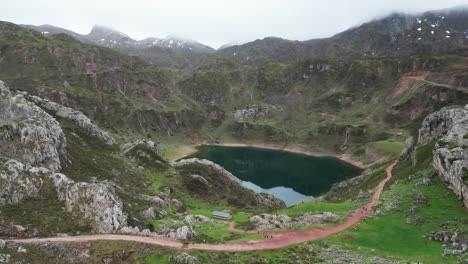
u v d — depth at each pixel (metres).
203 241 64.50
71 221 69.69
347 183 153.62
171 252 58.56
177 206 107.31
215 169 159.75
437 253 60.16
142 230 69.06
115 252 58.50
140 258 57.66
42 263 54.19
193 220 80.25
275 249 61.53
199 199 129.12
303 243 64.56
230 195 140.50
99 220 70.06
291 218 77.19
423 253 60.69
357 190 124.25
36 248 57.25
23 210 69.69
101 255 57.72
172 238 65.19
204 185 139.88
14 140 90.81
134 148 154.50
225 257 57.94
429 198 79.25
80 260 56.00
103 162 121.62
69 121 148.50
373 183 117.62
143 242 61.97
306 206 87.06
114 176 113.06
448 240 63.38
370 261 56.34
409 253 61.22
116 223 69.94
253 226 73.31
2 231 62.28
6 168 76.88
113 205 73.25
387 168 132.50
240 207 127.19
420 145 126.25
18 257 54.28
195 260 55.44
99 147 142.50
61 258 56.25
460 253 58.66
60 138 105.00
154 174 137.88
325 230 70.75
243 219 81.19
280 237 67.00
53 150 94.88
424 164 101.75
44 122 102.88
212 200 131.25
